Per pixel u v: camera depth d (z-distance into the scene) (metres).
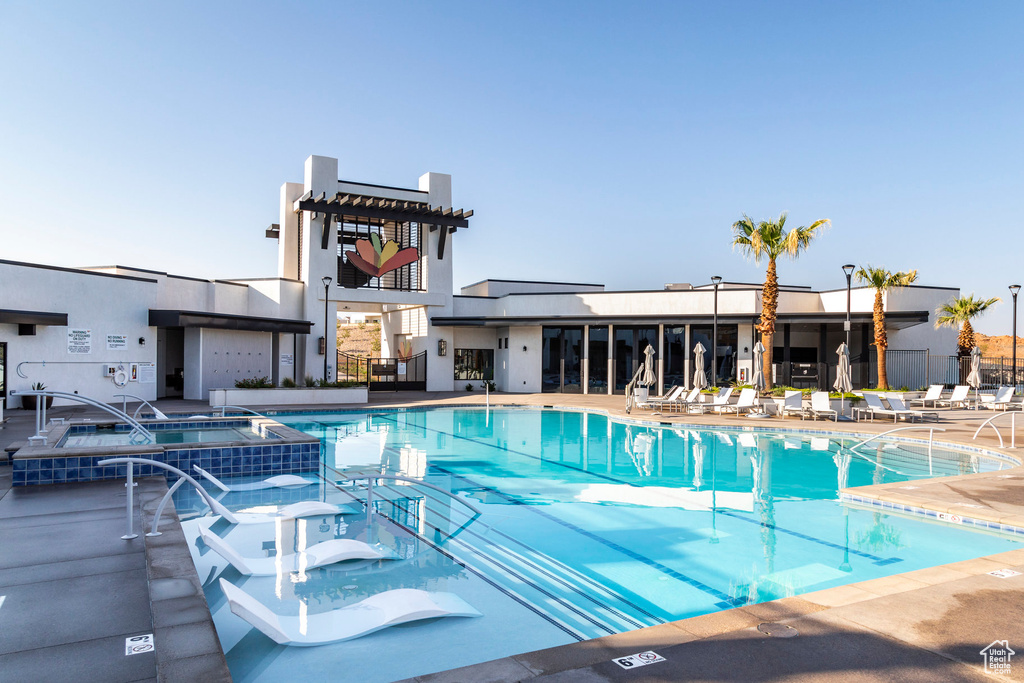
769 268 23.72
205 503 8.69
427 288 30.78
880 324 26.17
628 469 12.02
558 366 30.56
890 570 6.30
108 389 21.77
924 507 8.18
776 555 6.79
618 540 7.34
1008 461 12.34
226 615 4.93
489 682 3.37
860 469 12.09
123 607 4.43
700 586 5.89
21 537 6.09
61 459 8.67
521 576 6.10
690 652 3.74
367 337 55.81
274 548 6.73
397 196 29.97
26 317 18.86
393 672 4.09
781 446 15.06
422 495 9.59
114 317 21.95
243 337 25.62
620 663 3.60
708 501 9.37
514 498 9.52
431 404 23.80
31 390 19.59
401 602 5.10
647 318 28.52
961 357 29.94
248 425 14.17
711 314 28.39
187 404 21.91
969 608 4.43
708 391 24.47
